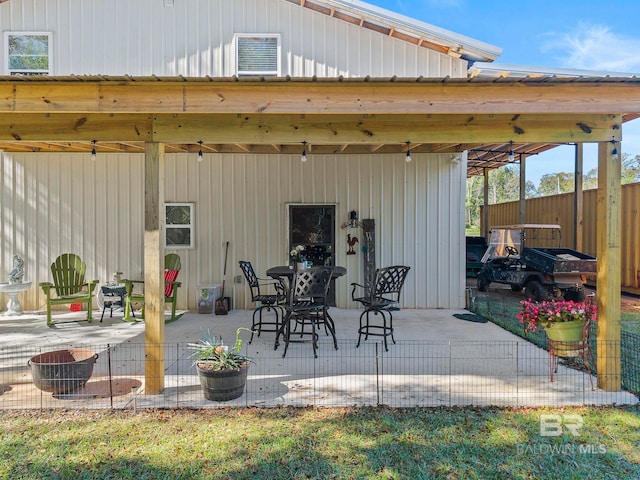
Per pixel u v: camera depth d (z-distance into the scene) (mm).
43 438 2779
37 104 3113
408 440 2738
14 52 6738
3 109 3098
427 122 3635
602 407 3221
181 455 2572
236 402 3326
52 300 6000
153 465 2467
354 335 5496
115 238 7020
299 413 3139
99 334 5555
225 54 6785
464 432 2840
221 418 3066
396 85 3174
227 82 3115
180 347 4922
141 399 3387
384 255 7164
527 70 6539
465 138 3619
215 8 6785
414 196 7156
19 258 6656
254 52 6820
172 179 7082
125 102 3141
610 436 2789
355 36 6828
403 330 5727
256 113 3211
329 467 2443
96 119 3568
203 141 3580
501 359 4414
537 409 3186
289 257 7133
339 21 6820
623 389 3537
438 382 3730
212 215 7117
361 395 3449
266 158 7121
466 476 2363
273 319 6457
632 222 8594
